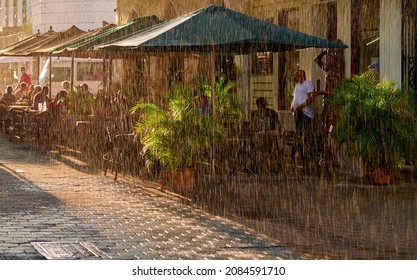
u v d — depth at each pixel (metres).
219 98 18.02
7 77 62.19
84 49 22.86
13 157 23.27
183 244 11.12
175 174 15.98
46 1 52.22
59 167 20.69
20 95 36.97
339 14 23.06
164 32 16.67
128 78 33.72
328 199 15.16
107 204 14.59
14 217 13.17
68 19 51.09
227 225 12.59
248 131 18.45
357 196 15.46
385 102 16.56
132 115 20.00
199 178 17.91
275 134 18.77
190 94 16.22
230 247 10.95
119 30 22.84
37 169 20.20
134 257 10.30
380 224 12.68
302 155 18.83
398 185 16.73
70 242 11.23
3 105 34.12
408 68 20.25
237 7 28.80
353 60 22.50
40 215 13.37
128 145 19.05
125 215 13.44
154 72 32.84
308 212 13.76
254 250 10.77
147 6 36.53
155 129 15.92
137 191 16.28
